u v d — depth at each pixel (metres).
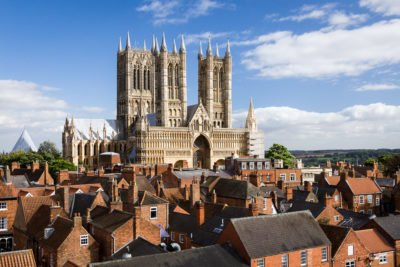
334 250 64.81
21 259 53.78
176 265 52.56
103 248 66.31
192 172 135.12
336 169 183.75
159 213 78.75
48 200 83.88
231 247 59.00
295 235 62.56
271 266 58.38
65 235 64.44
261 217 62.81
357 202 111.25
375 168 174.12
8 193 89.94
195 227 75.19
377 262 68.44
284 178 149.75
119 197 84.81
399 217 74.81
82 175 136.62
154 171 141.50
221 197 101.31
